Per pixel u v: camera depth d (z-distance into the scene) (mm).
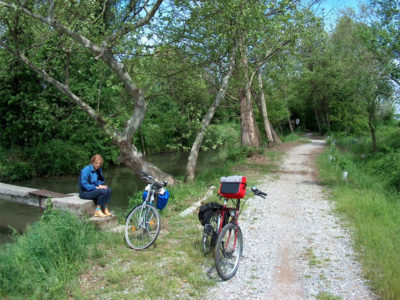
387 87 18641
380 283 4172
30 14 8812
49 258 4562
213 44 11906
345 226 6922
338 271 4734
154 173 11766
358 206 8156
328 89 39781
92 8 9352
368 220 6996
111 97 17984
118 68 9914
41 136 18734
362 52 17172
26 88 18078
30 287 4000
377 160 16609
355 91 20828
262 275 4668
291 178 13500
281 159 20141
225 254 4578
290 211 8273
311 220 7457
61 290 4016
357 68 18625
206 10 10945
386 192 10039
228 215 5035
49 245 4715
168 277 4395
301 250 5641
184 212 7809
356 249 5559
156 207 5777
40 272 4246
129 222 5648
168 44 10969
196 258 5004
